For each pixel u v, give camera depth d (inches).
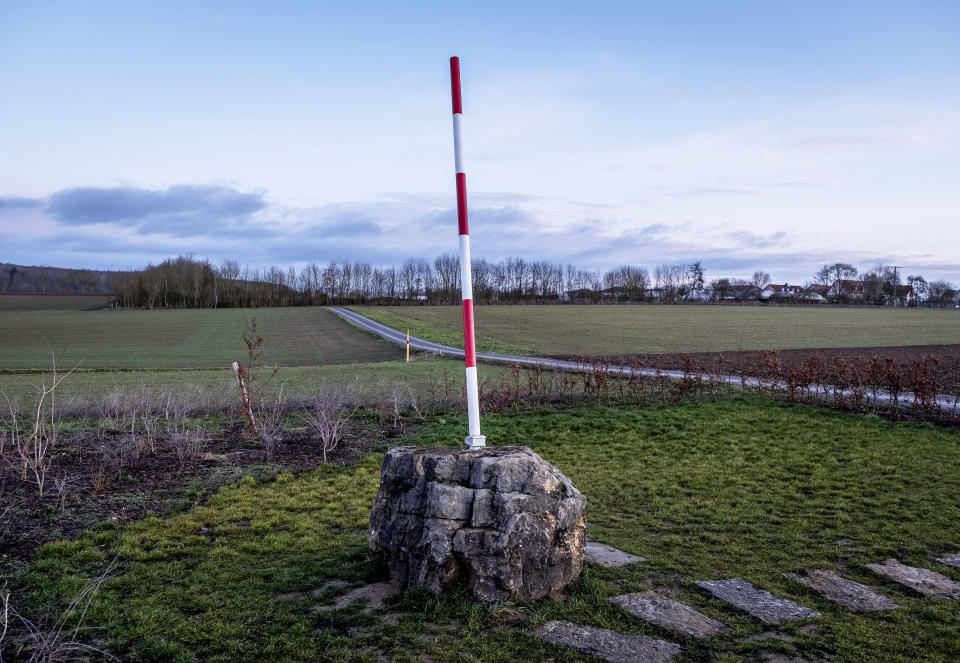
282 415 551.5
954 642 173.0
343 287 5182.1
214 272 4665.4
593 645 167.0
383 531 215.5
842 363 634.8
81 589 201.3
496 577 190.5
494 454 210.5
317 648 165.3
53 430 394.0
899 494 329.7
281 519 285.3
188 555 238.4
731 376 816.3
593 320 2893.7
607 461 409.4
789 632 178.5
